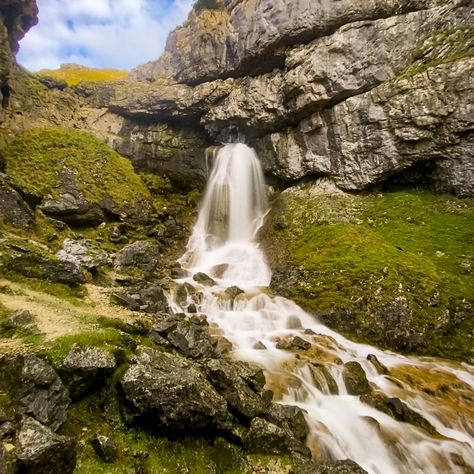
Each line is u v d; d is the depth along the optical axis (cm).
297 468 696
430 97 1942
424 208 1964
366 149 2141
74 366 719
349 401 967
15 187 1839
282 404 853
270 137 2558
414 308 1409
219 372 823
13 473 503
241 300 1559
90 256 1552
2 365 704
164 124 3019
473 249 1664
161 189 2627
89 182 2128
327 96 2242
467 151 1898
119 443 661
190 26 2973
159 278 1733
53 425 644
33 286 1138
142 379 711
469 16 2016
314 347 1217
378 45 2164
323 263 1677
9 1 2309
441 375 1162
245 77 2648
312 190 2348
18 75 2538
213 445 723
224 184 2702
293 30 2330
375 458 805
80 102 3000
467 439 906
